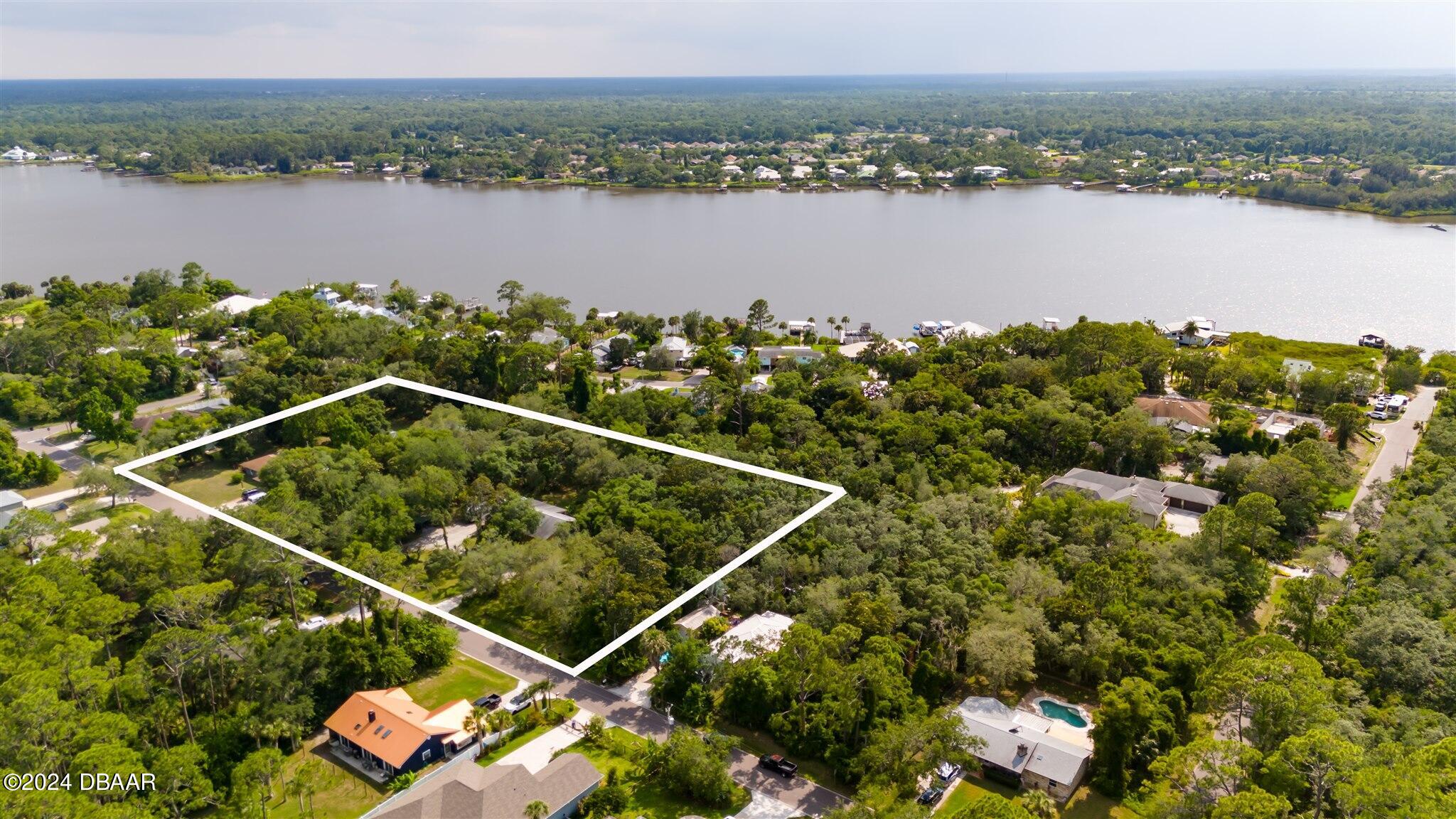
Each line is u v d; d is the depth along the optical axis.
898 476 99.38
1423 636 67.69
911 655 72.38
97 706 63.75
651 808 62.31
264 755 61.56
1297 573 88.56
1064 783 61.72
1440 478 97.12
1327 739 51.56
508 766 62.62
